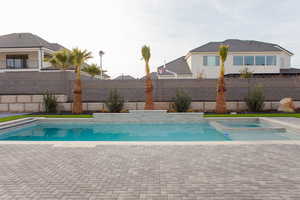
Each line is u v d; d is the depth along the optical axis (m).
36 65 26.72
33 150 5.72
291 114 12.77
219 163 4.62
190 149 5.77
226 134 9.10
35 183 3.68
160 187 3.49
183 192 3.31
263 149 5.72
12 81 15.45
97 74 37.44
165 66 31.45
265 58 28.06
